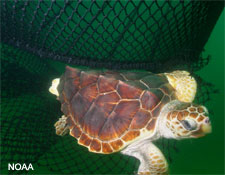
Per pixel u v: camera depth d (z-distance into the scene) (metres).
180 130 0.68
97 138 0.71
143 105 0.71
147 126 0.69
